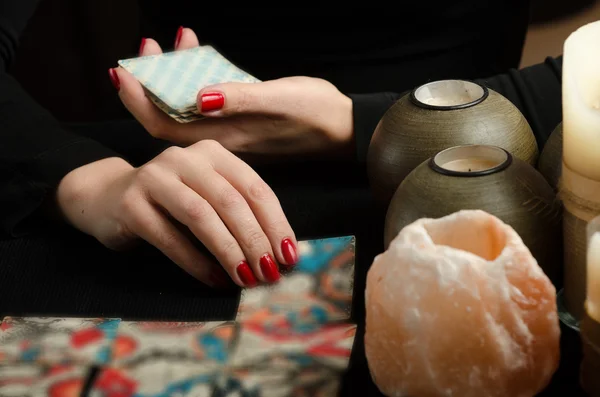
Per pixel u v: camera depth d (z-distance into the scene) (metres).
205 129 0.90
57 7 1.94
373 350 0.66
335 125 0.90
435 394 0.65
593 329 0.64
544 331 0.64
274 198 0.79
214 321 0.74
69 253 0.83
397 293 0.64
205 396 0.67
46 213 0.87
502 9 1.16
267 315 0.74
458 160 0.73
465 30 1.14
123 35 1.98
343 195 0.86
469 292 0.63
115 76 0.90
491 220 0.65
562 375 0.68
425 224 0.66
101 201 0.82
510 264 0.64
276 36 1.13
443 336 0.64
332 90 0.91
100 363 0.71
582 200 0.67
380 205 0.80
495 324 0.63
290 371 0.69
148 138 0.97
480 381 0.64
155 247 0.83
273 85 0.89
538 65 0.90
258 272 0.77
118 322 0.74
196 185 0.78
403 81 1.14
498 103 0.76
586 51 0.69
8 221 0.85
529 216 0.69
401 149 0.76
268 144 0.91
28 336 0.73
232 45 1.15
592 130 0.65
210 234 0.77
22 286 0.80
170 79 0.90
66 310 0.77
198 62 0.92
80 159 0.86
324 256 0.78
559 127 0.75
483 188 0.69
